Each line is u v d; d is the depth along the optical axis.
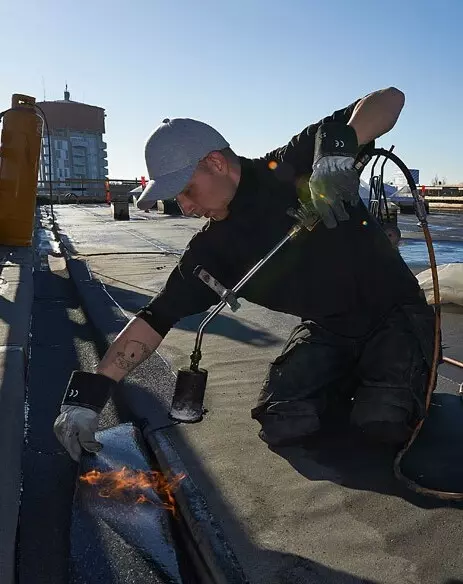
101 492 2.09
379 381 2.26
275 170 2.15
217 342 3.80
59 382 3.29
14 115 6.80
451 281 4.68
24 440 2.56
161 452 2.29
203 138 1.98
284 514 1.92
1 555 1.52
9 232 6.99
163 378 3.09
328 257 2.18
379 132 2.10
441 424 2.53
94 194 33.03
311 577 1.62
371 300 2.29
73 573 1.72
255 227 2.15
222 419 2.63
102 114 92.06
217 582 1.59
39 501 2.10
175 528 1.92
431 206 20.86
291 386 2.37
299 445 2.37
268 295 2.32
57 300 5.37
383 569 1.65
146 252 8.31
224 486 2.08
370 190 2.77
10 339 3.11
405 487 2.05
